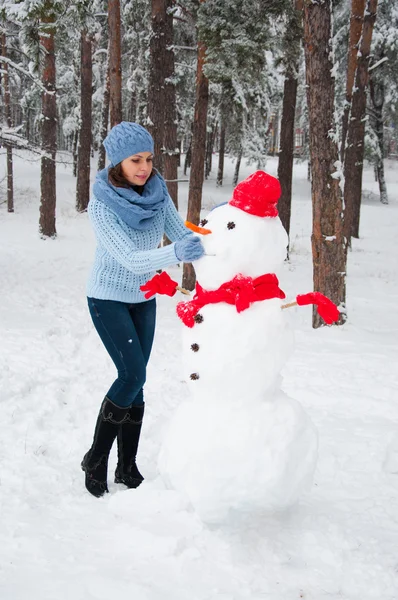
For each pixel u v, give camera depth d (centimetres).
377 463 333
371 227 2281
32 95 2491
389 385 489
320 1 652
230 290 226
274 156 5312
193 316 232
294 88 1377
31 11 1364
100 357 583
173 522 246
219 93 1272
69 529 249
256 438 219
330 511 275
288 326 230
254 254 226
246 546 232
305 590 211
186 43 1714
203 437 224
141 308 297
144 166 272
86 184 2222
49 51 1576
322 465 329
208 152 3666
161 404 435
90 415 411
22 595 202
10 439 353
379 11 2305
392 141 5028
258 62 1019
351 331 694
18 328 695
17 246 1645
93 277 287
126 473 296
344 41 2241
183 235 305
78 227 1964
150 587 208
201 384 229
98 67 2942
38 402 430
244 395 224
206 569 220
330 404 449
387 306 965
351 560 228
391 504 285
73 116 3200
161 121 1210
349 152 1686
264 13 982
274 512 238
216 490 221
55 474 305
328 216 704
